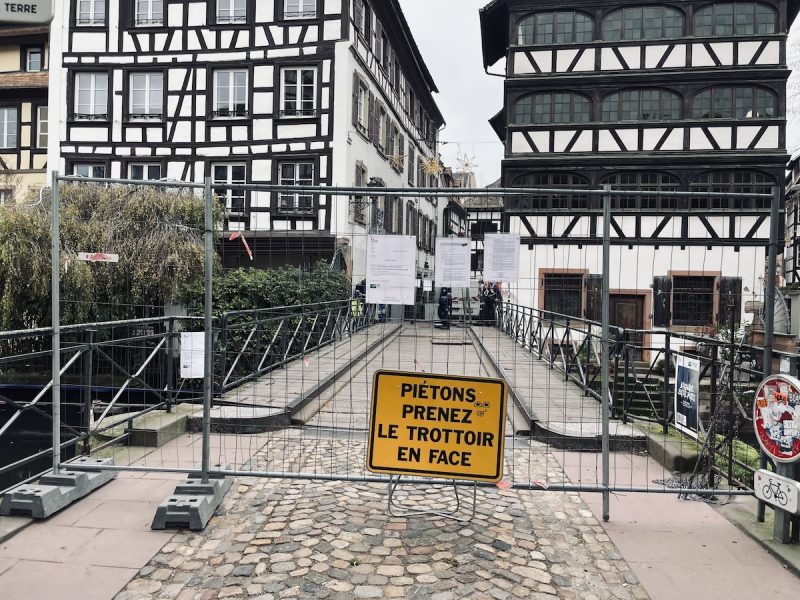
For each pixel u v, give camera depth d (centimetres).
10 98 2305
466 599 303
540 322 1061
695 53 1759
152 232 1216
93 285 1161
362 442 593
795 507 349
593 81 1798
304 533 376
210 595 305
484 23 1978
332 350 905
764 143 1730
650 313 611
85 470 439
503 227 1822
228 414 636
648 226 1742
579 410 713
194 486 407
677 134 1766
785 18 1731
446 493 453
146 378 689
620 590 317
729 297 554
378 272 425
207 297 412
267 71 1917
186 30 1962
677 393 503
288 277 1023
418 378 395
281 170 1934
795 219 2523
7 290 1088
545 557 352
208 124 1956
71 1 2003
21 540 363
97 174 2014
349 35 1880
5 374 800
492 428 393
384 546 359
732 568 342
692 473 510
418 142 3278
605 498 408
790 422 356
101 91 2025
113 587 312
